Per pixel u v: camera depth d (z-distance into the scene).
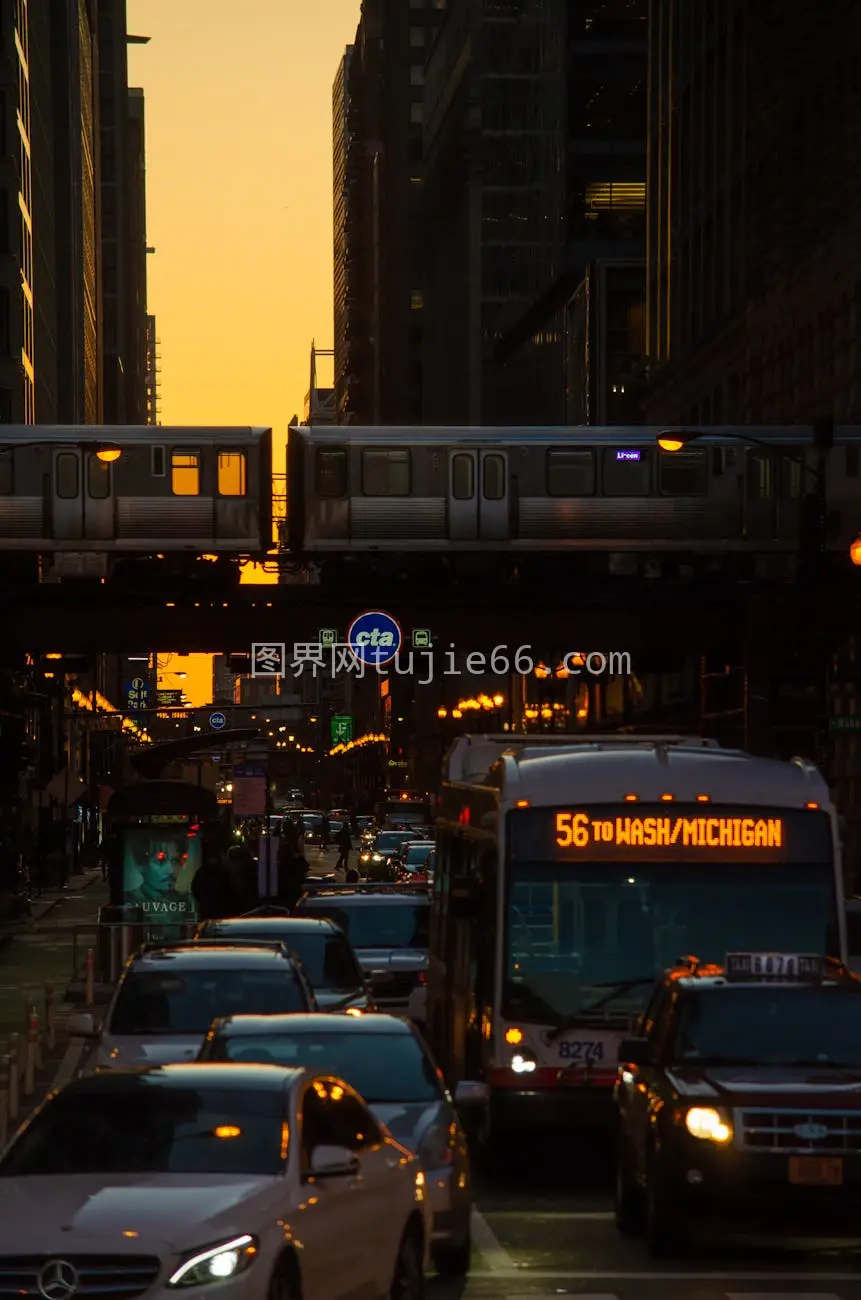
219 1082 19.31
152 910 82.88
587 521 106.56
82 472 105.06
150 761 99.75
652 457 106.56
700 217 152.50
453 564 110.38
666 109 166.88
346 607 111.00
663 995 28.33
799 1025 26.91
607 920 33.03
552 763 34.03
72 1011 64.38
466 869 37.91
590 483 106.44
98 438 105.31
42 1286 15.81
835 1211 24.78
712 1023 26.91
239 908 79.62
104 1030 32.28
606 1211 30.16
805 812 33.56
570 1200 31.36
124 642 111.62
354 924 51.94
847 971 28.84
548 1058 32.44
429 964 44.50
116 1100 19.05
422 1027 45.72
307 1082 19.48
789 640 105.12
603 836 33.31
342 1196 18.58
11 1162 18.30
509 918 33.06
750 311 134.38
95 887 161.00
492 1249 26.62
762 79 129.00
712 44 149.38
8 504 105.00
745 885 33.19
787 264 124.50
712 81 149.38
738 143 140.38
